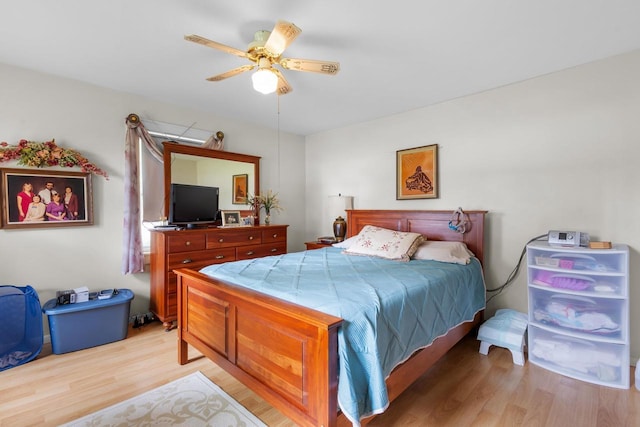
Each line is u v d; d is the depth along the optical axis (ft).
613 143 7.75
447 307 6.91
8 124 8.25
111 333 8.78
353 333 4.41
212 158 12.32
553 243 7.81
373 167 13.14
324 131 15.14
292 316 4.54
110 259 9.89
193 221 11.28
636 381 6.57
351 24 6.29
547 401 6.14
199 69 8.47
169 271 9.62
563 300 7.48
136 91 10.07
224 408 5.88
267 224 13.56
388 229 11.18
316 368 4.28
